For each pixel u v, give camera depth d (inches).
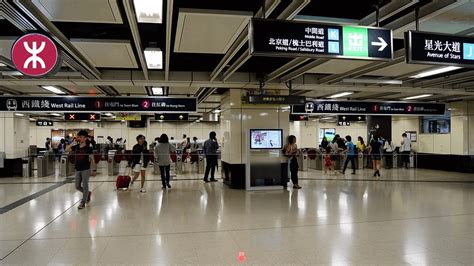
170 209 291.1
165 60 288.8
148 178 515.8
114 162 580.1
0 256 176.4
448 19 195.3
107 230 225.0
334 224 239.5
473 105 579.5
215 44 233.3
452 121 602.9
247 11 190.2
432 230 223.1
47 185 440.8
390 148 680.4
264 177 401.7
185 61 333.7
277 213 274.4
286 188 411.5
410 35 173.0
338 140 672.4
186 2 204.4
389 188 410.6
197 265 164.6
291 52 162.4
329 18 207.0
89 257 175.0
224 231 222.4
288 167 428.1
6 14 173.6
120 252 182.5
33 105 420.8
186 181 484.1
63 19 184.2
